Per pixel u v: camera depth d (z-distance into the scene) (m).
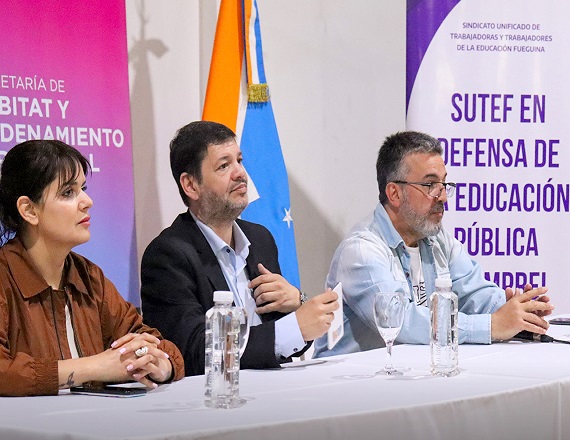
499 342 3.40
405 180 3.77
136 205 5.07
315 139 5.69
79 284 2.79
